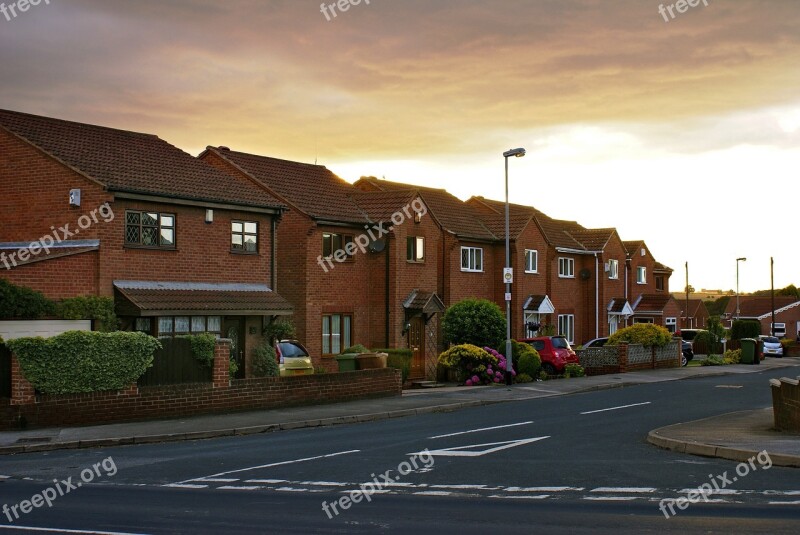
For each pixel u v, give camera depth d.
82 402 20.00
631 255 64.12
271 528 9.99
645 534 9.33
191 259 28.56
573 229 62.00
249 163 36.59
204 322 28.12
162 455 16.25
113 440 18.00
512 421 21.61
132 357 20.86
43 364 19.44
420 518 10.45
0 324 22.86
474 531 9.65
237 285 30.08
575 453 15.84
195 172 31.02
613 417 22.41
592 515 10.41
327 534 9.64
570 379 35.91
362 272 36.91
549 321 51.22
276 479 13.43
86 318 24.88
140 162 29.44
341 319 35.75
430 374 38.72
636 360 42.44
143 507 11.29
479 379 33.81
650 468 13.88
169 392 21.66
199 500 11.77
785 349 68.38
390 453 16.05
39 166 26.91
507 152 32.88
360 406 24.98
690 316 77.75
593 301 56.09
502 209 52.69
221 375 22.84
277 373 29.14
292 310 30.16
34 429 19.19
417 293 37.78
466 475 13.56
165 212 27.81
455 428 20.11
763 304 103.62
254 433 20.14
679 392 30.70
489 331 36.12
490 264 46.25
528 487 12.45
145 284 26.84
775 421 18.50
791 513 10.25
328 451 16.45
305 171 39.31
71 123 30.16
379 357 30.64
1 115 28.02
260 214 31.19
